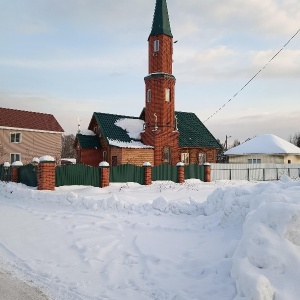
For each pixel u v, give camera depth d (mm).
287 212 4898
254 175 30453
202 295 4574
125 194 15062
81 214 10984
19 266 5984
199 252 6352
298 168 31734
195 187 18812
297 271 4223
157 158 29125
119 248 6984
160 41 29734
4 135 33844
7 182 19234
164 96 29641
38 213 11430
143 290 4891
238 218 7566
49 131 37156
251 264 4496
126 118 32719
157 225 8898
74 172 17891
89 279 5352
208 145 33344
